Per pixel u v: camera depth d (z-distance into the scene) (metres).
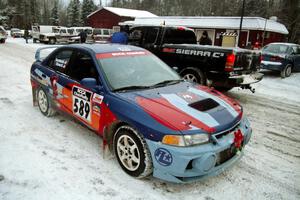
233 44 23.20
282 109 6.87
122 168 3.58
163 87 3.96
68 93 4.43
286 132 5.27
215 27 23.91
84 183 3.30
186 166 2.94
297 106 7.26
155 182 3.38
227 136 3.25
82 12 65.00
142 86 3.91
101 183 3.31
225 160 3.25
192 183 3.40
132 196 3.10
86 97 4.02
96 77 3.95
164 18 27.83
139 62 4.41
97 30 27.45
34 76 5.47
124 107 3.41
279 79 11.67
